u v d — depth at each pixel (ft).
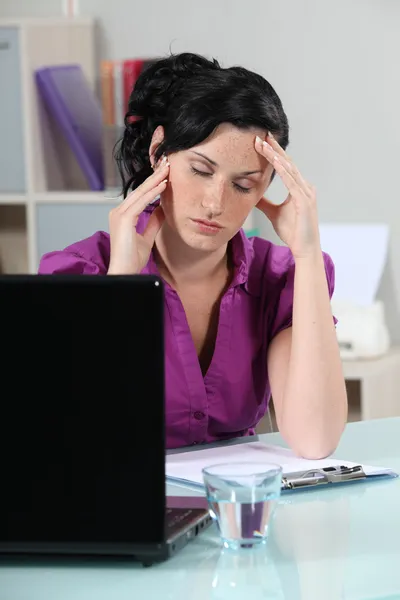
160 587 4.62
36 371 4.81
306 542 5.19
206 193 6.75
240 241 7.66
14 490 4.84
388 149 15.05
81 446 4.81
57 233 14.90
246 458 6.91
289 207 7.47
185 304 7.63
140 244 7.26
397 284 15.11
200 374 7.47
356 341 14.08
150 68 7.25
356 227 14.87
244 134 6.69
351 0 14.96
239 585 4.62
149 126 7.25
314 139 15.30
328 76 15.15
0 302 4.80
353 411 14.51
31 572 4.85
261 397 7.95
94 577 4.77
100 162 15.06
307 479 6.18
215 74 6.79
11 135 14.90
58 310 4.80
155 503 4.79
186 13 15.51
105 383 4.79
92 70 15.56
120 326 4.77
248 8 15.30
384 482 6.35
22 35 14.61
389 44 14.90
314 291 7.23
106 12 15.76
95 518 4.81
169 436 7.53
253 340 7.72
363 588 4.55
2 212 16.29
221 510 5.08
